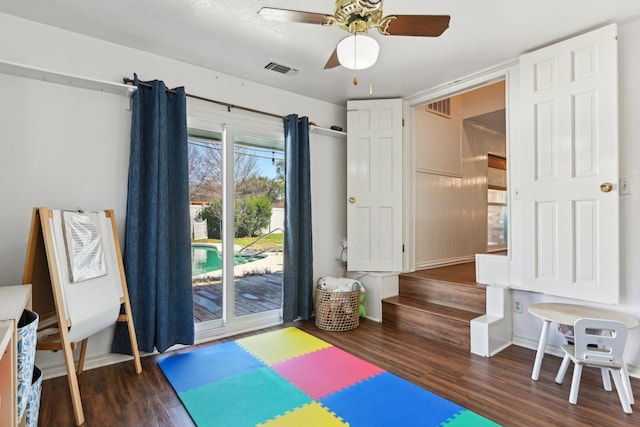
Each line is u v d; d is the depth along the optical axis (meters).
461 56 2.81
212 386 2.20
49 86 2.34
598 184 2.35
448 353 2.74
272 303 3.62
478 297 3.08
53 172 2.34
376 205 3.82
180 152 2.76
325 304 3.32
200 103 2.99
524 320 2.90
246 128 3.29
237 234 3.35
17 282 2.21
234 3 2.10
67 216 1.98
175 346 2.86
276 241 3.67
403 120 3.88
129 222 2.51
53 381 2.25
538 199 2.66
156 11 2.19
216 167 3.20
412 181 3.98
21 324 1.56
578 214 2.46
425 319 3.14
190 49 2.69
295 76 3.21
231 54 2.78
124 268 2.52
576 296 2.46
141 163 2.62
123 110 2.62
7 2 2.08
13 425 1.10
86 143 2.47
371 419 1.84
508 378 2.30
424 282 3.55
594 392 2.11
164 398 2.06
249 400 2.04
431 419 1.84
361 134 3.84
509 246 2.98
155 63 2.77
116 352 2.53
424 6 2.11
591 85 2.38
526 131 2.72
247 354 2.72
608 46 2.30
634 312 2.31
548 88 2.60
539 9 2.16
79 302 1.92
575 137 2.46
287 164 3.47
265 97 3.42
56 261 1.84
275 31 2.43
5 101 2.19
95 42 2.51
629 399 1.90
